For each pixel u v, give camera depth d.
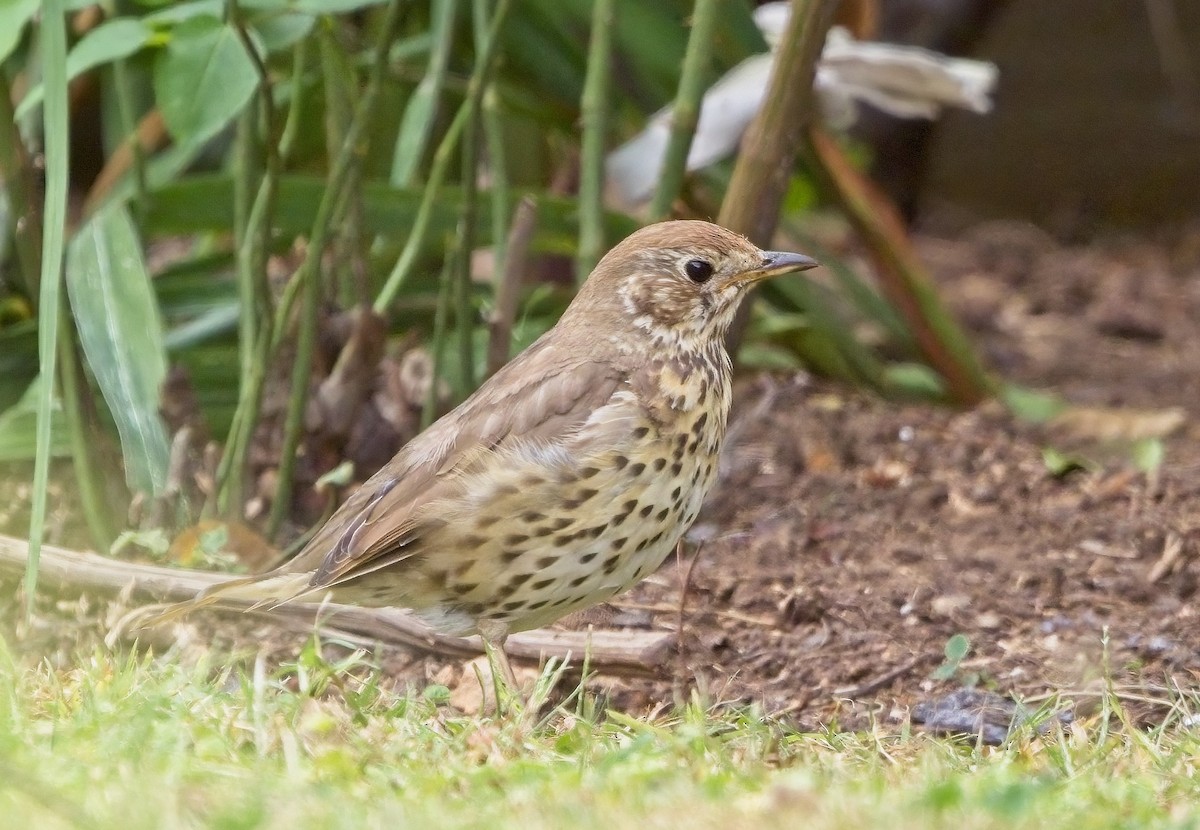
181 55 9.55
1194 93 22.05
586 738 7.55
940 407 14.47
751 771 7.11
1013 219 22.58
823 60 12.14
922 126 19.67
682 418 8.59
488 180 14.67
